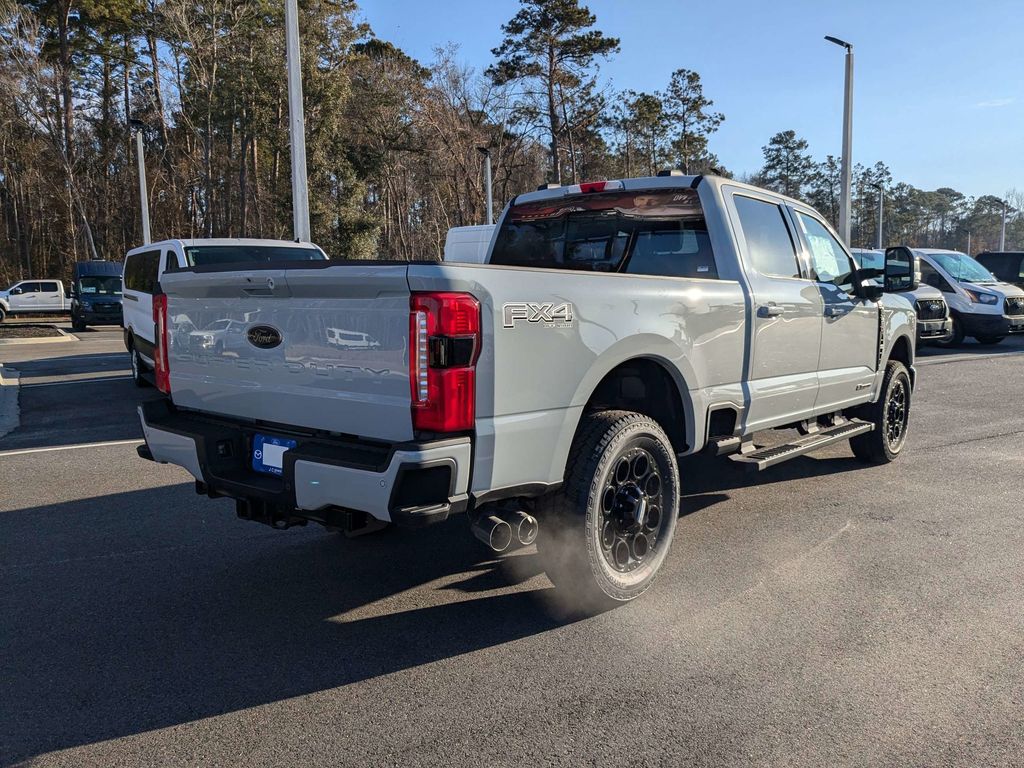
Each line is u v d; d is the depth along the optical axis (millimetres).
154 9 48000
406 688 3197
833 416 6066
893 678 3223
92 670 3373
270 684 3242
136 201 55688
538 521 3744
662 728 2879
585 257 5520
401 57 54250
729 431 4676
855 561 4566
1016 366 13758
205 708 3061
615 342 3678
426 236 58156
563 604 3867
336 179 44344
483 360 3098
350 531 3336
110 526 5363
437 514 3029
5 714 3023
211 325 3895
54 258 57344
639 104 59188
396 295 3062
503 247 5973
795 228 5516
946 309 15781
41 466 7121
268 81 40094
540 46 47469
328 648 3562
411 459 2932
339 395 3318
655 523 4094
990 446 7602
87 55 52906
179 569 4574
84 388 12523
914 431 8312
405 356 3053
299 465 3254
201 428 3918
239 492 3648
